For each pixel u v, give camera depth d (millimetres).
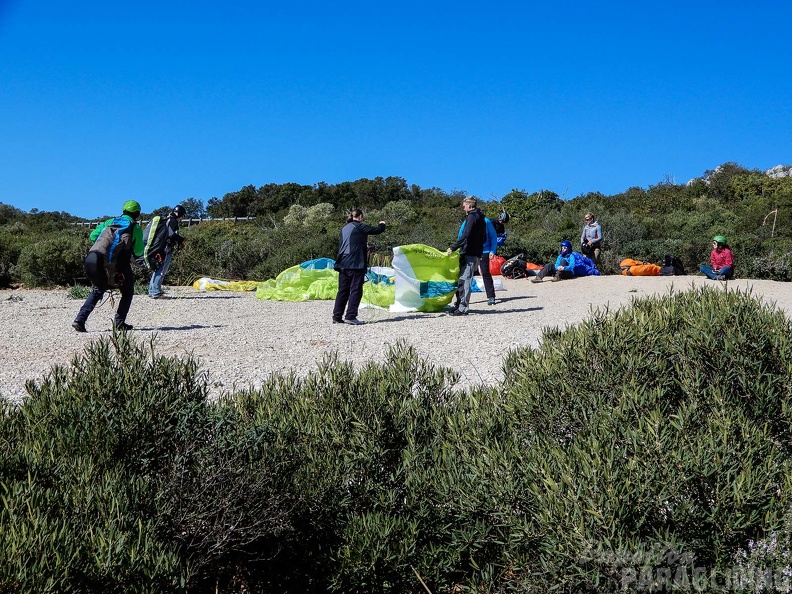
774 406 3578
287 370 7691
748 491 2852
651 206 41000
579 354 3953
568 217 33875
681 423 3266
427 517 3443
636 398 3525
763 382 3643
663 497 2898
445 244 25438
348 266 11445
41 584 2357
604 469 2945
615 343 3967
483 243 12586
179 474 3193
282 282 16062
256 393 4641
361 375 4602
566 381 3904
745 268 19047
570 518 2852
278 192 70562
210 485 3178
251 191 71812
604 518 2820
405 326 11125
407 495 3547
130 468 3375
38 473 3029
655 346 3984
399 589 3350
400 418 4129
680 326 4199
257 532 3238
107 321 11930
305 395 4457
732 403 3553
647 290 15625
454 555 3301
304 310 13625
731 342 3762
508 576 3287
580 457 3057
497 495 3184
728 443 3100
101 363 3941
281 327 11133
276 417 3996
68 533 2555
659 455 3027
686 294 4684
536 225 36969
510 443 3506
